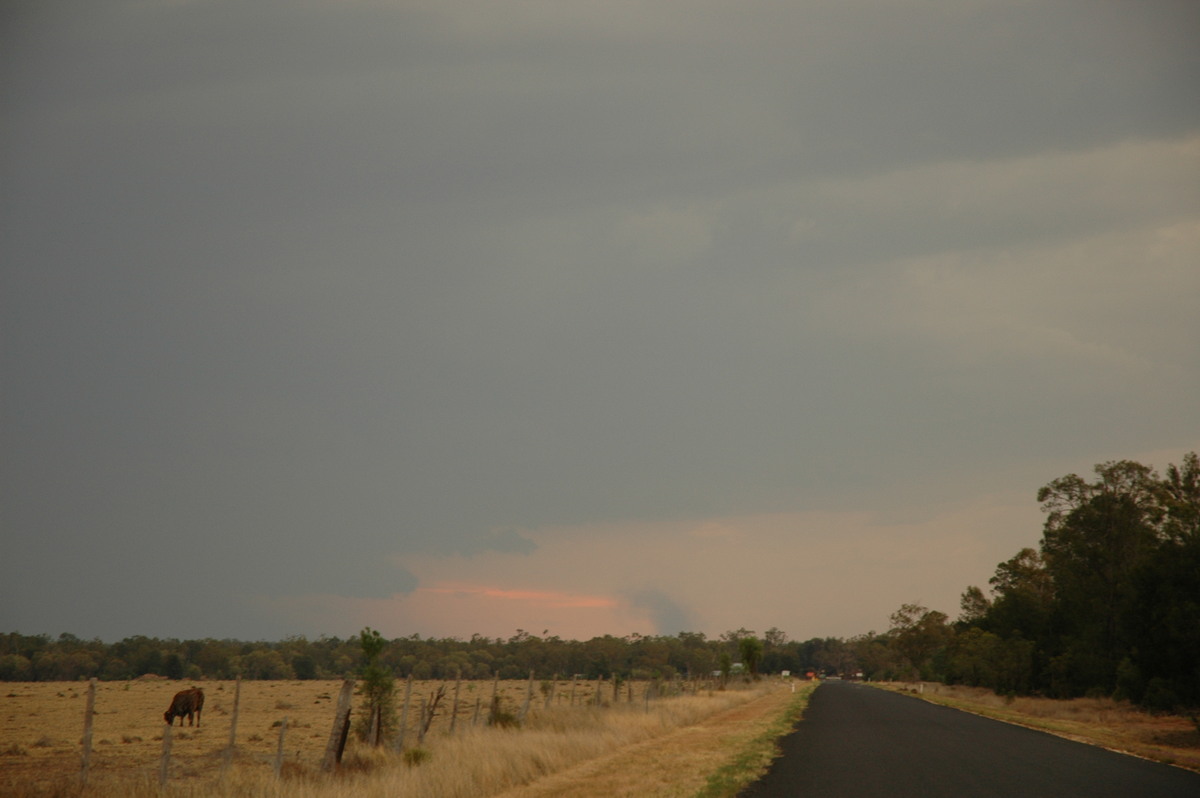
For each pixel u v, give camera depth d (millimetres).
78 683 100875
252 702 61875
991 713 41500
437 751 19547
